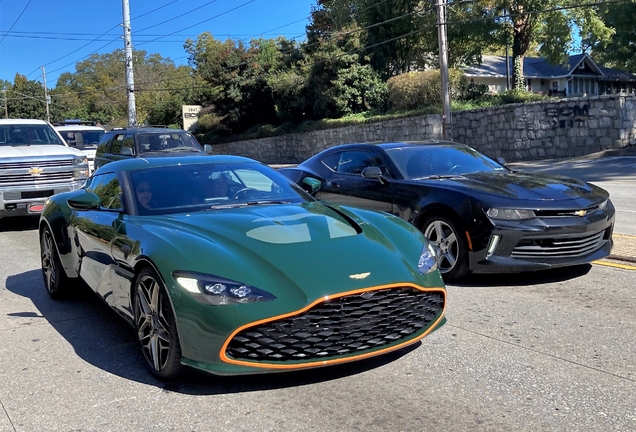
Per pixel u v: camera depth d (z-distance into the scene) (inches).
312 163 334.3
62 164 437.4
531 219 227.0
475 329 190.5
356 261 150.7
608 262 272.7
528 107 1072.8
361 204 289.6
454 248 244.2
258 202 194.1
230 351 137.3
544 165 936.9
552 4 1239.5
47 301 243.9
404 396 143.3
